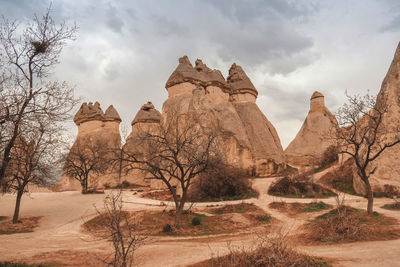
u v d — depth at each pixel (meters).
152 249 12.80
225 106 45.16
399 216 17.20
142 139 18.66
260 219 19.84
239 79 53.88
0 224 19.94
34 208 25.83
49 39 10.82
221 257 10.52
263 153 43.75
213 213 22.98
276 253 9.17
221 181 30.78
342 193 30.73
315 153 49.97
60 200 29.89
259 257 9.33
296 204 24.14
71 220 21.64
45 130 11.12
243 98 51.31
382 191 27.67
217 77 47.69
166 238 15.66
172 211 21.89
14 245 13.98
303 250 11.08
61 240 15.49
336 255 10.21
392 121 29.48
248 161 41.19
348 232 12.98
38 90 9.88
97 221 20.06
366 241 12.16
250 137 45.62
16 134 9.58
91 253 12.19
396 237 12.62
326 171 39.09
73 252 12.41
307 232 14.80
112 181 47.81
